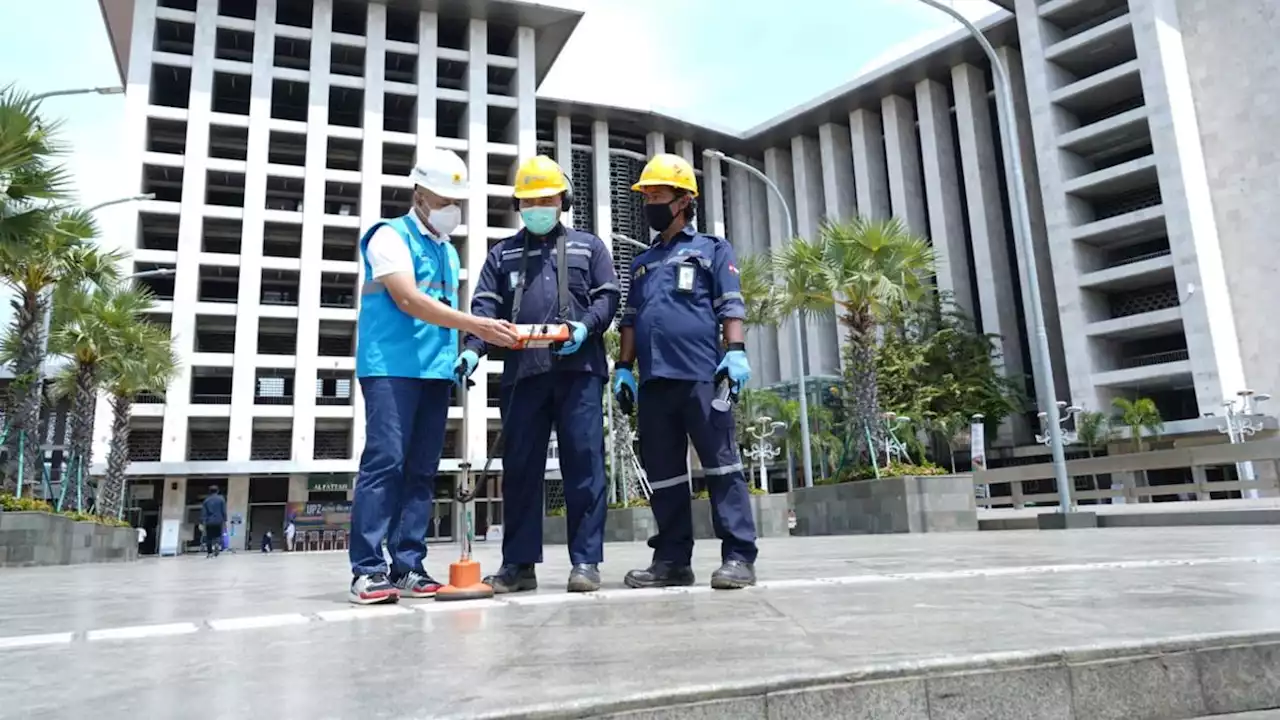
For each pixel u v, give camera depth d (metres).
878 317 17.31
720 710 1.50
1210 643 1.85
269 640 2.29
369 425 3.61
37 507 14.18
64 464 18.61
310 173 46.97
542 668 1.74
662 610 2.72
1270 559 4.12
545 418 3.93
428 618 2.71
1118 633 1.92
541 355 3.83
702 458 3.80
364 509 3.50
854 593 3.09
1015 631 2.01
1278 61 43.03
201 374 45.50
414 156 50.97
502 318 4.08
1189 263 41.72
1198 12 46.00
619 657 1.84
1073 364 45.53
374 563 3.46
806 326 59.03
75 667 1.91
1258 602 2.42
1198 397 40.75
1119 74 45.50
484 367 46.66
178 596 4.09
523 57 53.41
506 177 52.94
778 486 56.41
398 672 1.74
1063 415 45.75
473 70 52.03
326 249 49.06
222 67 47.03
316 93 48.22
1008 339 51.38
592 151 61.50
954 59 55.69
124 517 41.22
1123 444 43.66
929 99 57.22
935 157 56.19
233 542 41.84
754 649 1.88
